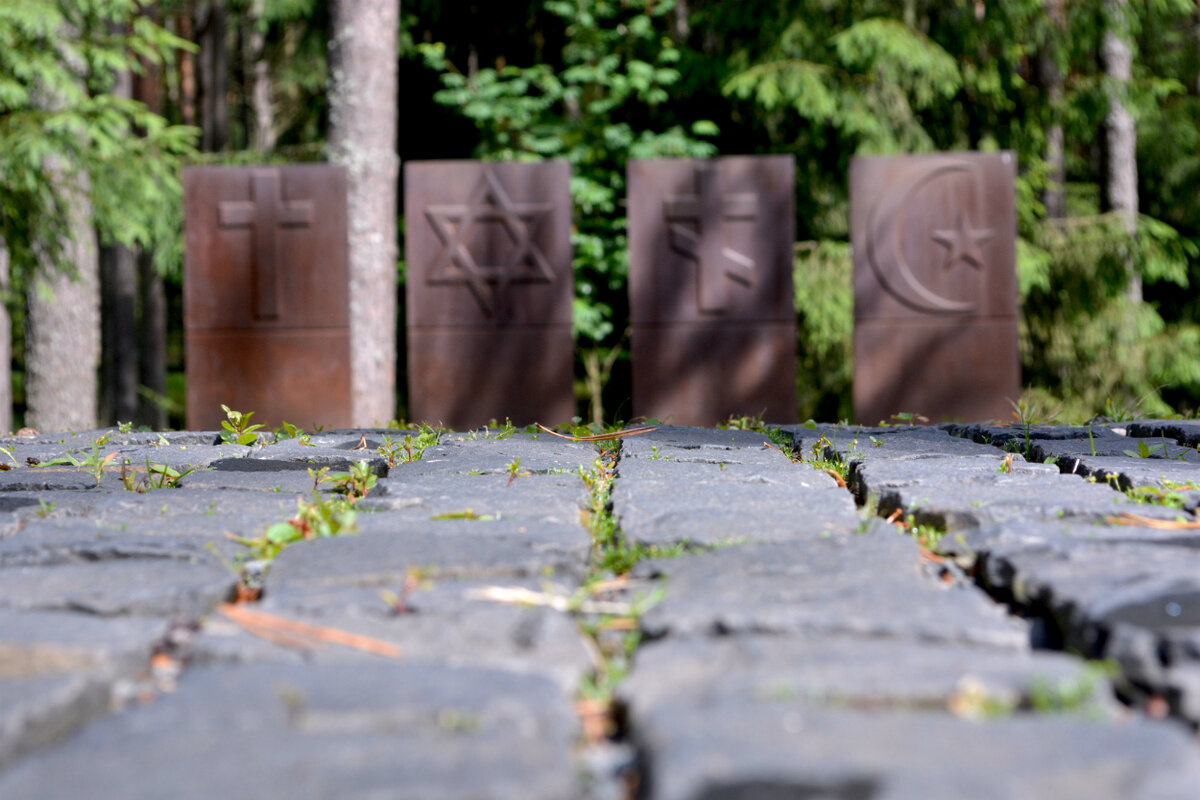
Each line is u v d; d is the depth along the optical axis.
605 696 1.53
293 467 3.60
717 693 1.38
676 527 2.42
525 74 12.72
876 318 8.18
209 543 2.30
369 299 10.00
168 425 19.05
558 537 2.30
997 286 8.13
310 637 1.65
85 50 9.56
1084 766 1.15
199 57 19.62
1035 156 13.84
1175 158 17.41
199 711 1.35
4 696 1.33
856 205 8.16
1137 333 13.62
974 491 2.78
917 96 12.99
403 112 14.38
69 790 1.15
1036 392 13.09
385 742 1.26
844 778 1.13
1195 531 2.27
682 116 13.57
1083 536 2.20
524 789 1.13
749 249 8.07
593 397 13.43
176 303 21.05
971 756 1.18
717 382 8.10
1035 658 1.49
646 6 13.21
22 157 9.25
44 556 2.18
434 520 2.51
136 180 10.09
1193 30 17.20
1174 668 1.40
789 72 12.17
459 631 1.68
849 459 3.51
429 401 8.12
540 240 8.09
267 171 8.11
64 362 11.76
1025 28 12.91
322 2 14.52
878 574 1.99
